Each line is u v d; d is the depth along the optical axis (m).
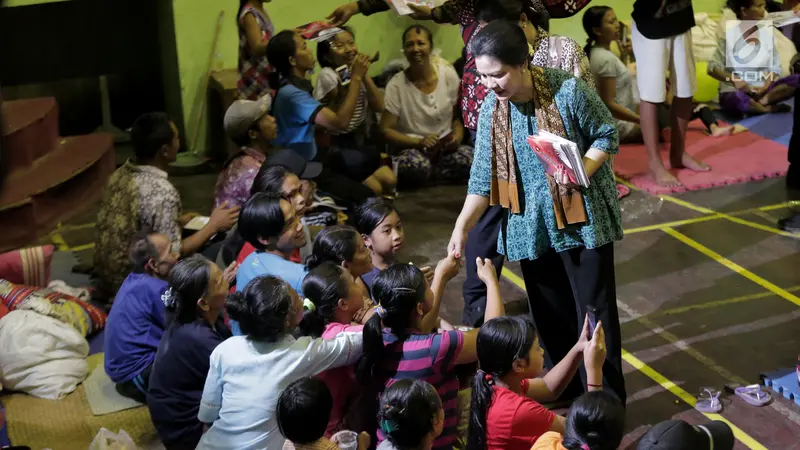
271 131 5.41
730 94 8.19
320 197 6.02
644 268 5.65
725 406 4.22
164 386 3.92
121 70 8.03
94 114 8.11
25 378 4.47
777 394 4.30
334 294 3.69
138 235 4.43
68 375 4.53
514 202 3.86
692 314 5.08
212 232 5.14
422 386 3.04
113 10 7.83
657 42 6.53
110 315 4.41
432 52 7.82
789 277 5.45
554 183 3.73
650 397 4.33
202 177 7.52
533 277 4.17
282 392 3.18
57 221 6.59
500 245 4.09
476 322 4.92
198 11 7.53
